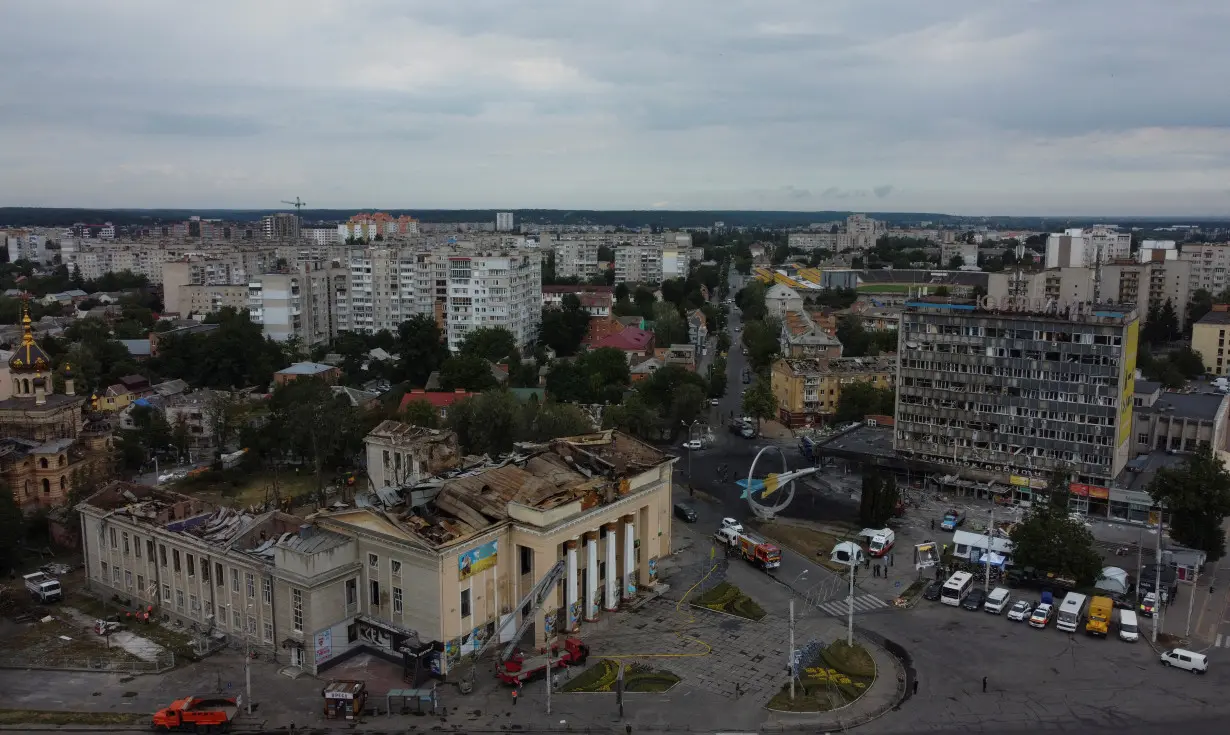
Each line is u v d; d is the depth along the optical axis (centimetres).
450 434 17150
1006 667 10600
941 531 15575
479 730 9219
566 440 14150
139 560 12300
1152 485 14525
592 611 11969
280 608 10688
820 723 9375
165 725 9144
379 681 10275
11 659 10738
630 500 12562
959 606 12431
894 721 9419
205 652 10906
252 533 11500
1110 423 16312
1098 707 9656
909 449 18538
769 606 12538
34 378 16988
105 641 11294
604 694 9988
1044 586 12975
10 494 13762
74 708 9619
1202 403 19762
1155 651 10981
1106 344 16212
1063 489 15675
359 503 11656
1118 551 14425
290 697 9875
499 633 11125
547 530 11019
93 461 16812
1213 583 13238
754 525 16038
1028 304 18250
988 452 17612
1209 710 9569
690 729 9262
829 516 16475
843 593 12975
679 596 12888
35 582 12594
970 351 17625
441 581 10275
